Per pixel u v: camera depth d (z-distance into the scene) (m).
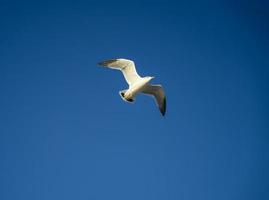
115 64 12.73
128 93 12.65
